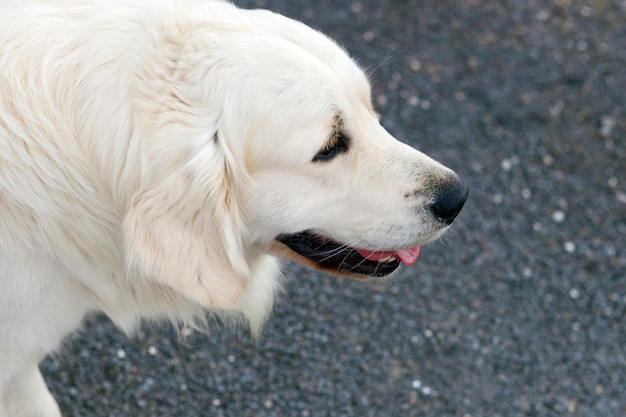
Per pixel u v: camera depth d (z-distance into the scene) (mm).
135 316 2850
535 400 3363
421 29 4996
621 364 3514
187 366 3355
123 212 2383
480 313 3660
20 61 2279
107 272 2568
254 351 3436
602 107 4641
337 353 3467
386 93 4602
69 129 2309
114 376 3293
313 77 2287
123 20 2334
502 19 5105
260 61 2260
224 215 2316
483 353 3512
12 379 2613
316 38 2410
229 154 2295
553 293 3764
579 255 3924
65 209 2348
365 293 3689
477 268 3832
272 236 2520
